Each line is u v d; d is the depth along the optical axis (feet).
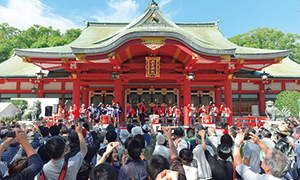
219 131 55.72
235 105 84.23
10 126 26.73
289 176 11.89
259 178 9.04
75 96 60.90
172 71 66.33
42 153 14.17
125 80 63.21
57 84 80.69
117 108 58.44
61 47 65.31
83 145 12.14
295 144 21.16
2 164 12.76
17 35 195.52
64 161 10.87
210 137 21.68
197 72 65.46
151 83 81.25
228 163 12.01
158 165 8.99
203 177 15.33
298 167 18.92
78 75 61.67
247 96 84.79
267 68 90.84
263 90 84.02
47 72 80.33
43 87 80.43
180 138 17.57
